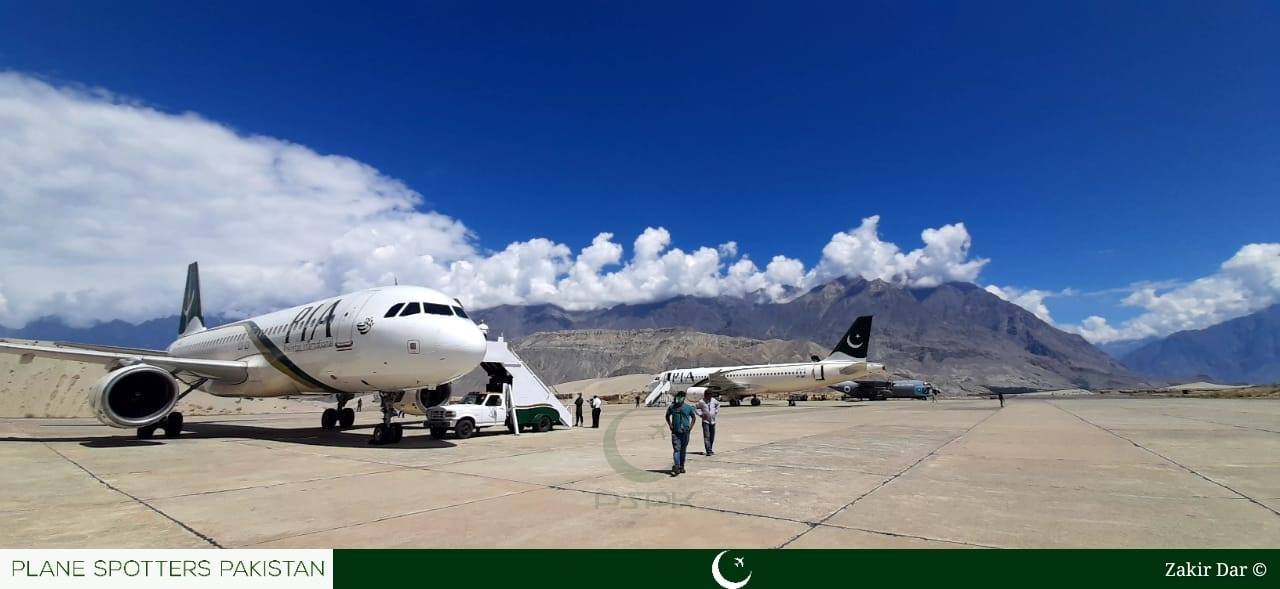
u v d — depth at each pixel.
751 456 15.09
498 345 23.98
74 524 7.82
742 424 28.14
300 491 10.14
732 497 9.51
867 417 34.75
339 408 25.59
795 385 59.91
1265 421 26.98
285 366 21.12
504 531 7.38
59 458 15.03
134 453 16.12
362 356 17.81
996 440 19.11
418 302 18.12
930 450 16.36
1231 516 8.15
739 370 62.94
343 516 8.20
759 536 7.14
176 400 20.42
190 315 34.16
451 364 17.56
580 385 153.25
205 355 27.34
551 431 24.28
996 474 11.93
